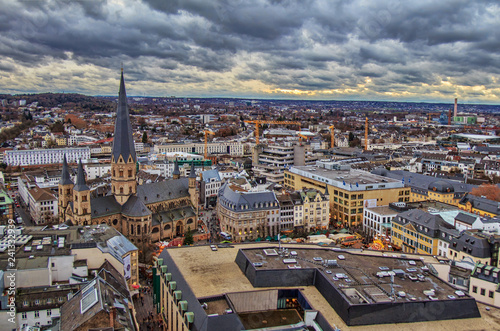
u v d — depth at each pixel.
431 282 107.25
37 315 109.06
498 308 102.75
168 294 117.69
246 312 101.75
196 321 94.00
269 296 103.81
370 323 90.00
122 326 94.19
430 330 90.00
